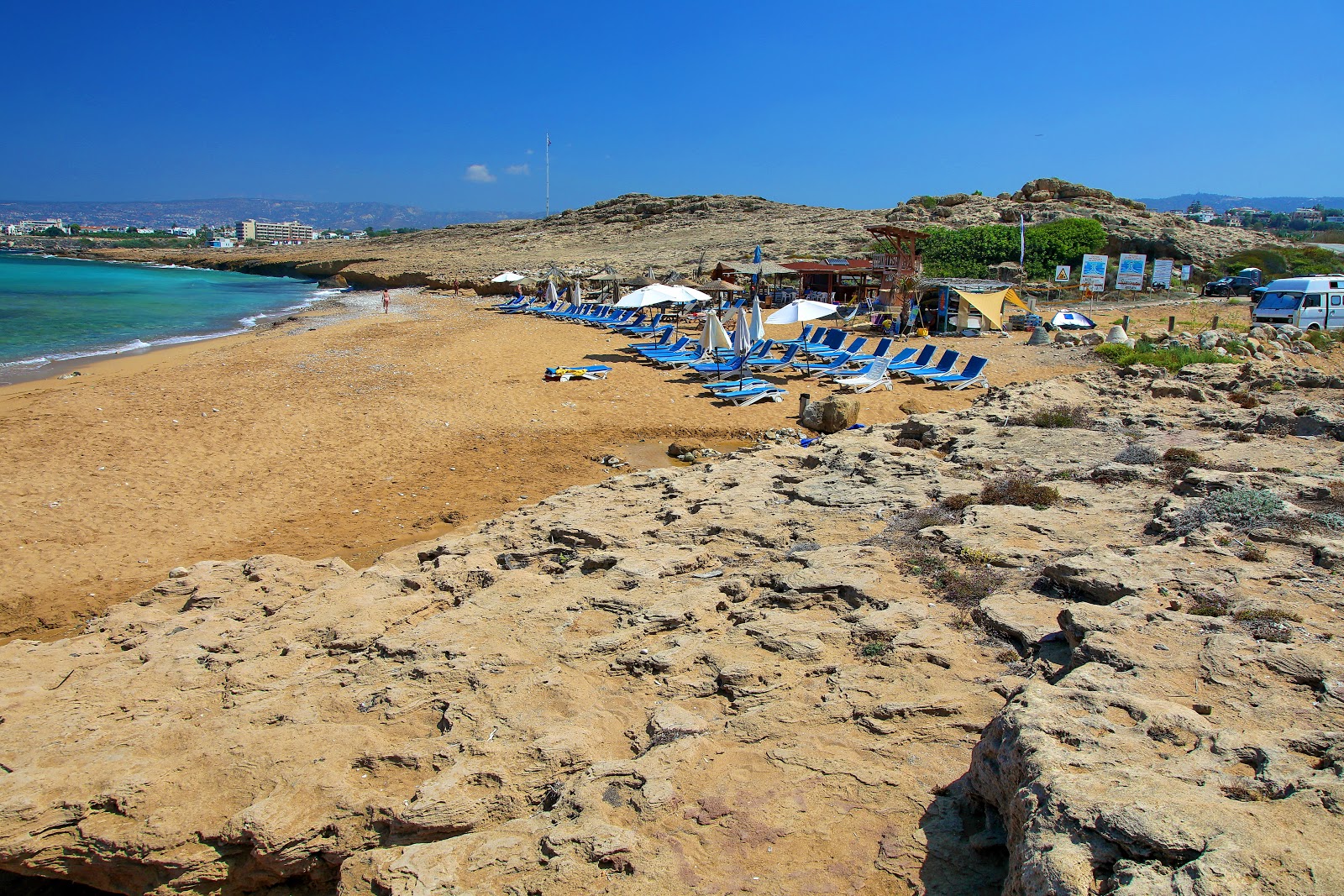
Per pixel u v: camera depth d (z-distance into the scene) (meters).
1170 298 40.00
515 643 6.40
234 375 22.09
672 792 4.41
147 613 8.04
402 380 21.42
